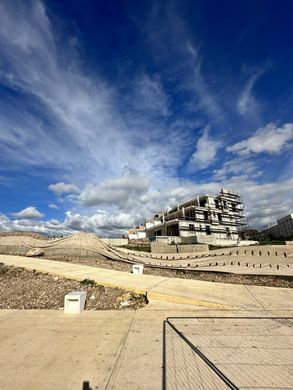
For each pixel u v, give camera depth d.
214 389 2.64
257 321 4.81
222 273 11.31
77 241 21.62
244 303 6.05
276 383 2.73
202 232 44.50
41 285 7.76
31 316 5.23
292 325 4.57
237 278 10.17
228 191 53.50
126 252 22.73
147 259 18.59
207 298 6.35
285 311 5.48
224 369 3.02
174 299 6.26
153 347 3.67
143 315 5.24
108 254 17.56
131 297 6.61
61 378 2.87
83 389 2.66
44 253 16.39
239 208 54.50
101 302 6.30
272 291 7.19
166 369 3.04
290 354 3.38
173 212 53.72
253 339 3.91
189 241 36.00
